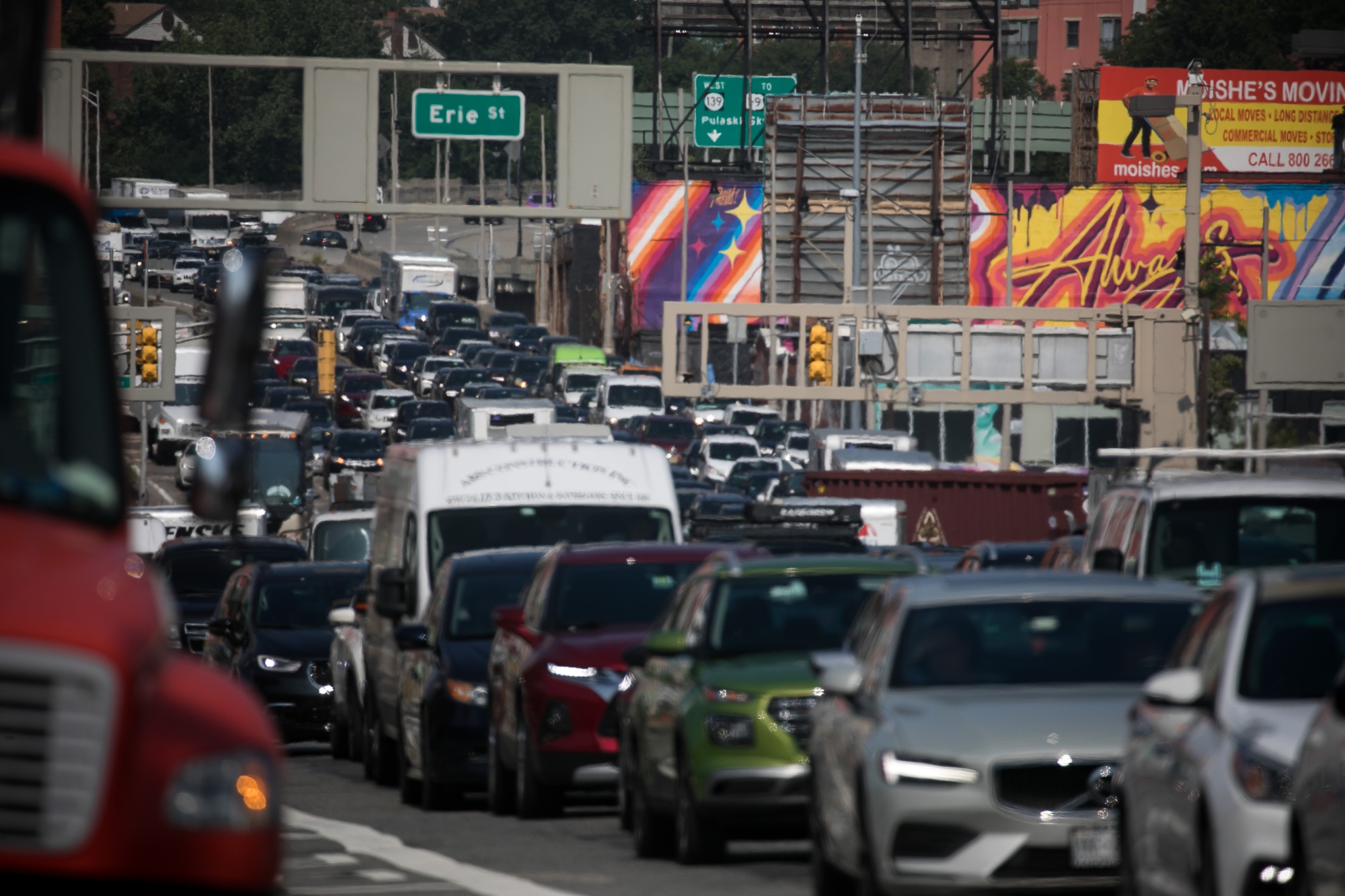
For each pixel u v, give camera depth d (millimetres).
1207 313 131375
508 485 64312
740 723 40719
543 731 50031
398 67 97875
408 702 58375
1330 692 26047
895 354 164750
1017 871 30938
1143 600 35031
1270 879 24312
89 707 16766
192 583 104000
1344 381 118625
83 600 17266
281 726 77375
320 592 82062
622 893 36750
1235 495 47438
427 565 63125
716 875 40062
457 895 36156
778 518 95938
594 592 53531
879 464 145750
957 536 133375
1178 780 26547
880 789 31453
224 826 17234
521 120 99312
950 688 33500
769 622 44188
